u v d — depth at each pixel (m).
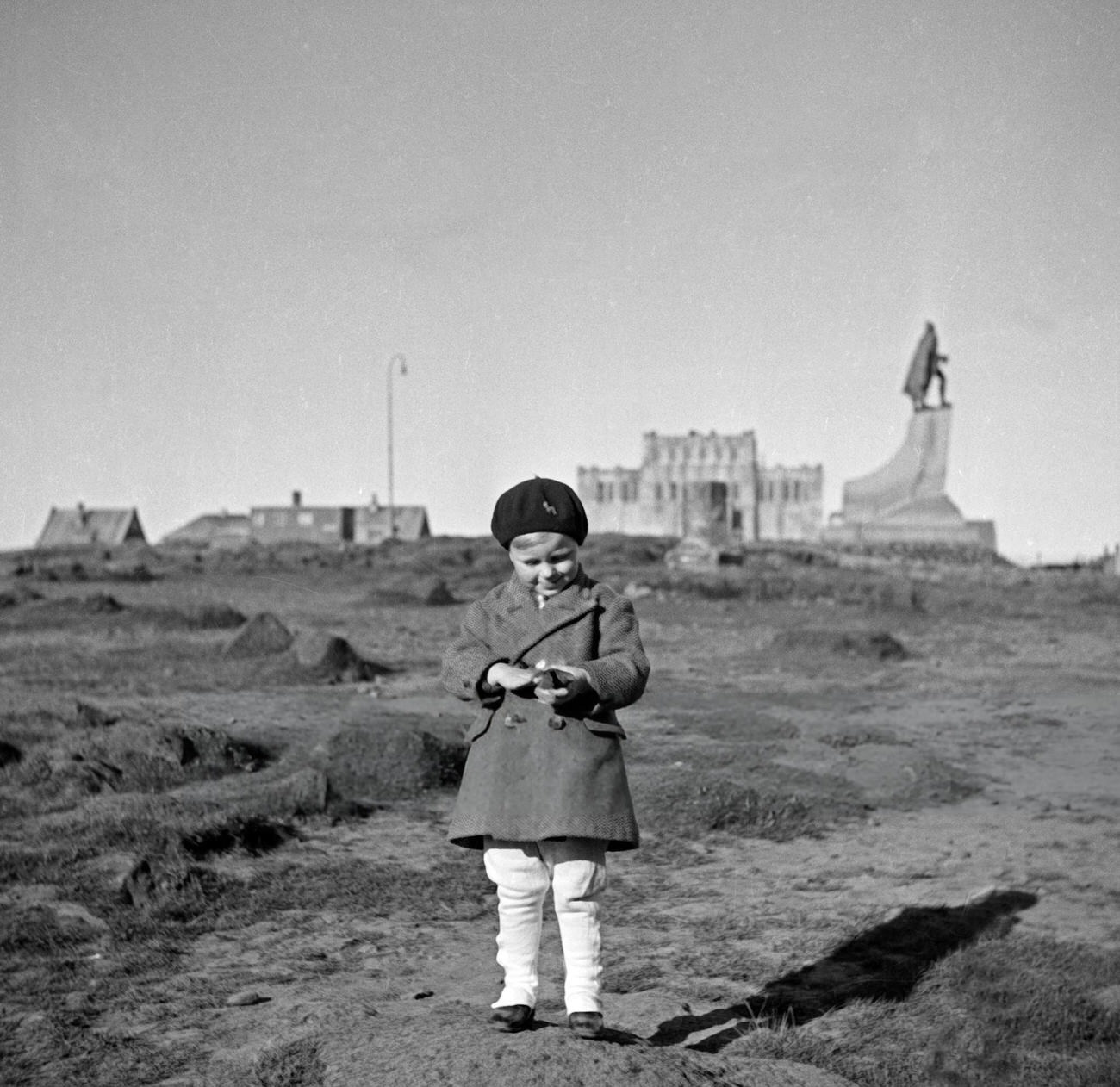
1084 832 8.44
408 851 7.67
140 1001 5.10
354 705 13.85
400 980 5.41
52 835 7.38
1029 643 23.95
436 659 19.59
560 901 3.90
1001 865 7.50
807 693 15.82
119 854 6.98
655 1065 3.53
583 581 4.18
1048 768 10.99
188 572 49.34
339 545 71.31
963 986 5.19
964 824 8.69
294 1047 3.96
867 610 31.19
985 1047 4.57
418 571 46.97
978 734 12.83
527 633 4.04
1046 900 6.70
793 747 11.12
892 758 10.44
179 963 5.62
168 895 6.46
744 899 6.72
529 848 3.94
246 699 14.20
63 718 11.00
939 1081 4.34
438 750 9.48
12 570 45.09
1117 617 31.56
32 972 5.42
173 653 18.20
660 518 99.50
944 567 47.94
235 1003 5.01
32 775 8.79
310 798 8.48
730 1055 4.20
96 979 5.36
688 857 7.66
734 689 16.12
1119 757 11.56
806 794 9.12
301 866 7.25
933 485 58.22
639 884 7.06
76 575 44.25
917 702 15.26
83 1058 4.46
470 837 4.06
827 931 6.09
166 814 7.91
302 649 16.77
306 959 5.71
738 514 95.94
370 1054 3.72
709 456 99.62
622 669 3.89
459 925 6.29
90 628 22.83
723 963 5.60
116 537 95.81
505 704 3.98
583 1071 3.46
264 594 37.62
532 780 3.84
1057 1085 4.33
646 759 10.57
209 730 9.92
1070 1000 5.00
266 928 6.20
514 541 4.09
